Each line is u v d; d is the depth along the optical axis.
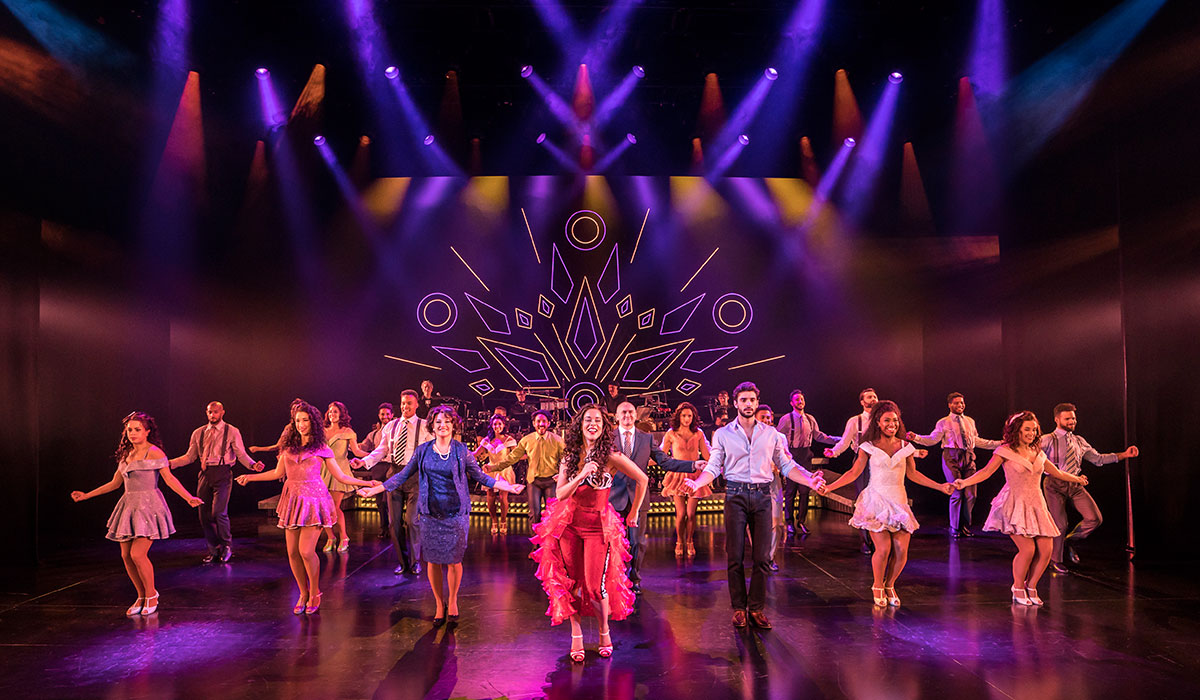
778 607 5.24
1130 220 6.83
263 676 3.93
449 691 3.71
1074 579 5.98
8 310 6.84
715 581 6.06
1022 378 8.97
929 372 11.44
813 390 12.78
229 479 7.05
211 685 3.81
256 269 11.40
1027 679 3.82
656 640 4.52
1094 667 3.98
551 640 4.54
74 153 7.75
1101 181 7.46
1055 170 8.16
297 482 5.14
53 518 7.86
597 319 13.06
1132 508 6.83
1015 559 5.28
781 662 4.11
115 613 5.19
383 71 9.61
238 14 8.42
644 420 11.32
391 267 12.77
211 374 10.42
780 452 4.90
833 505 10.28
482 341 12.93
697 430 7.24
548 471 8.09
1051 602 5.30
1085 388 7.92
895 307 12.45
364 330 12.67
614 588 4.30
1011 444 5.31
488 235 12.98
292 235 12.06
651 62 9.65
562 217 13.05
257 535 8.56
